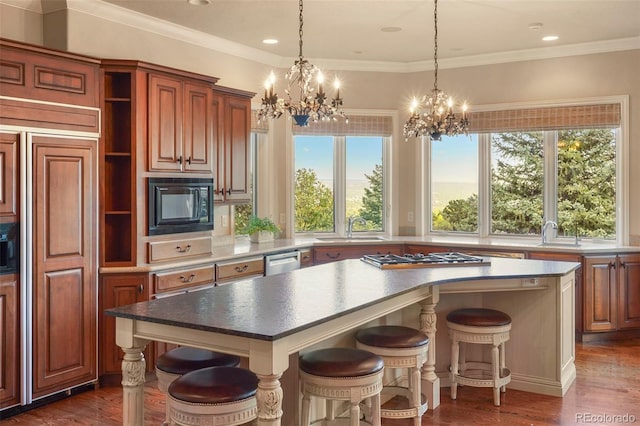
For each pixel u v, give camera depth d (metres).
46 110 3.56
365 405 3.23
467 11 4.44
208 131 4.73
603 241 5.58
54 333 3.67
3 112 3.33
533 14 4.52
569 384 3.93
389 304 2.98
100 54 4.34
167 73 4.32
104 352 4.00
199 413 2.26
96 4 4.23
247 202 5.45
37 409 3.61
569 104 5.55
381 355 3.03
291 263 5.47
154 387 4.02
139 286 4.05
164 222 4.31
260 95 5.87
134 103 4.09
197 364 2.69
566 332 3.88
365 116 6.21
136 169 4.10
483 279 3.48
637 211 5.35
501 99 5.86
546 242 5.66
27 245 3.47
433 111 3.90
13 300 3.44
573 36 5.18
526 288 3.71
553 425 3.30
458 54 5.86
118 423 3.40
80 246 3.81
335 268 3.82
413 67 6.20
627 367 4.41
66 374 3.76
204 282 4.52
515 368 3.91
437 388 3.57
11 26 4.02
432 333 3.49
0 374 3.40
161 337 2.44
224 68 5.43
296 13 4.49
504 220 6.05
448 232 6.30
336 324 2.54
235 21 4.70
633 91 5.30
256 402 2.34
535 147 5.87
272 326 2.24
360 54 5.85
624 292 5.18
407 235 6.36
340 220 6.38
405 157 6.32
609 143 5.55
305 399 2.70
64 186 3.69
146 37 4.68
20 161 3.43
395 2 4.23
